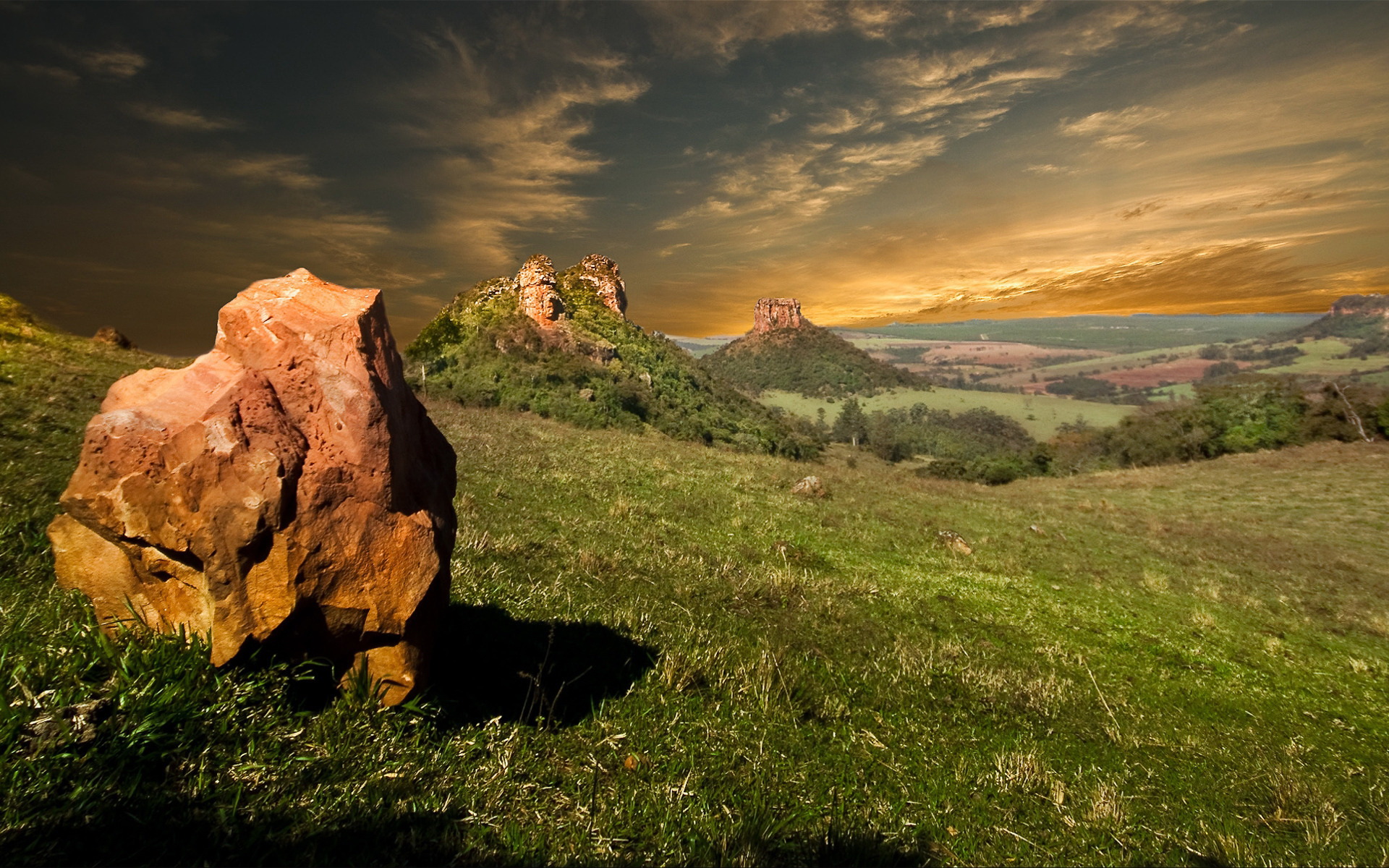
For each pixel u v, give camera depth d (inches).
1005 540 670.5
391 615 108.7
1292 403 1947.6
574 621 216.4
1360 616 546.6
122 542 102.2
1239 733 270.4
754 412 3624.5
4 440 293.6
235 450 97.6
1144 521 964.6
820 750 167.2
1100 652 356.5
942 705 229.1
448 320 2615.7
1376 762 266.7
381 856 90.7
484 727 128.9
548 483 539.5
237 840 86.7
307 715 107.7
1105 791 176.2
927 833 137.6
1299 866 159.2
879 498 846.5
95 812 83.9
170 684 98.5
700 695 179.9
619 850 105.0
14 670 98.9
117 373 595.5
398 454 114.0
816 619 307.9
